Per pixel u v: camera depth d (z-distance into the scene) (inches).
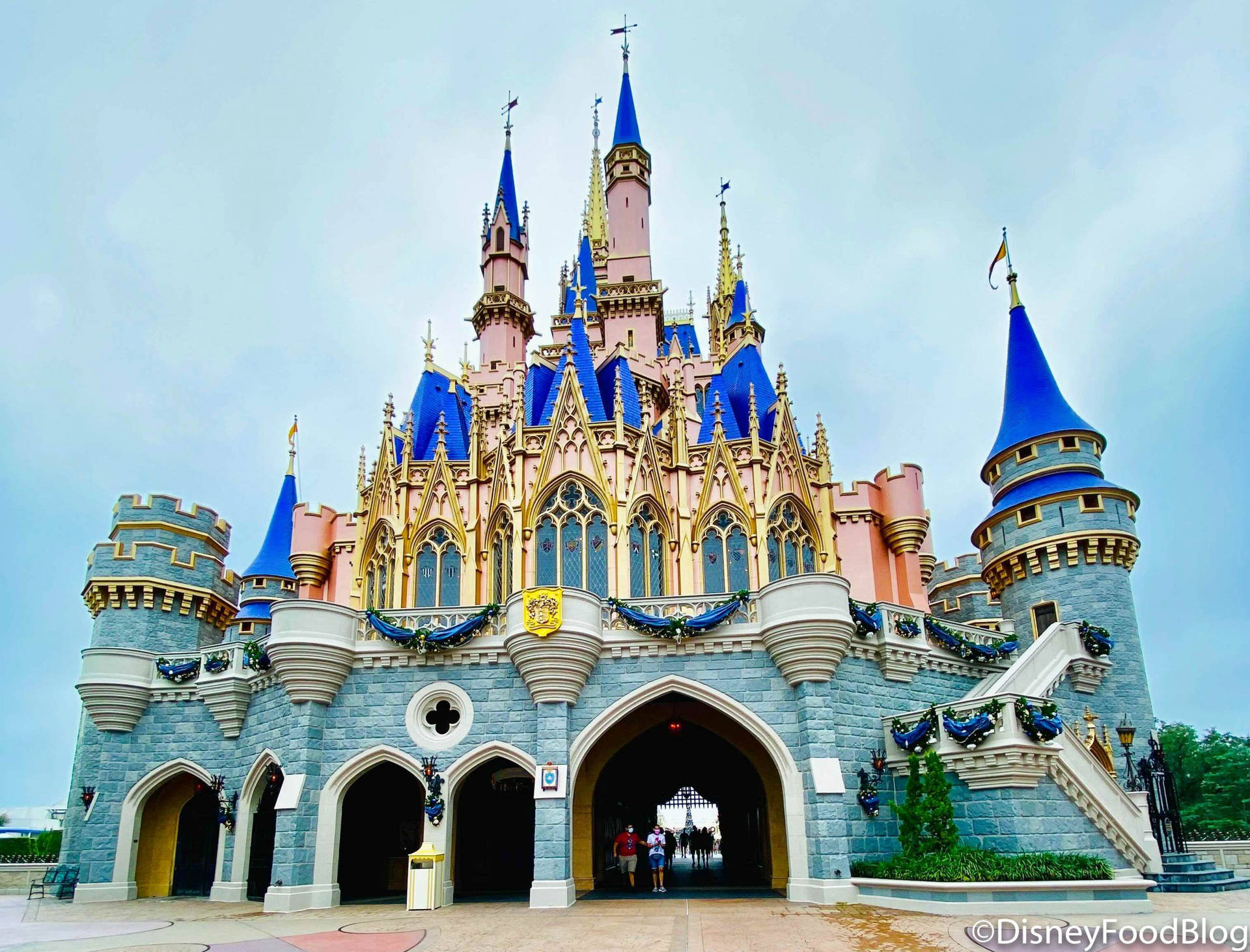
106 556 1419.8
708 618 887.7
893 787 882.8
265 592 1675.7
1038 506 1289.4
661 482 1237.1
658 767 1359.5
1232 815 1990.7
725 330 1788.9
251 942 609.9
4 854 1513.3
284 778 893.8
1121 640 1198.3
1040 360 1414.9
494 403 1508.4
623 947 555.5
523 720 889.5
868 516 1359.5
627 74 1840.6
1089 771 865.5
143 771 1058.7
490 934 621.6
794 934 595.8
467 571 1242.6
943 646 1017.5
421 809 1072.2
